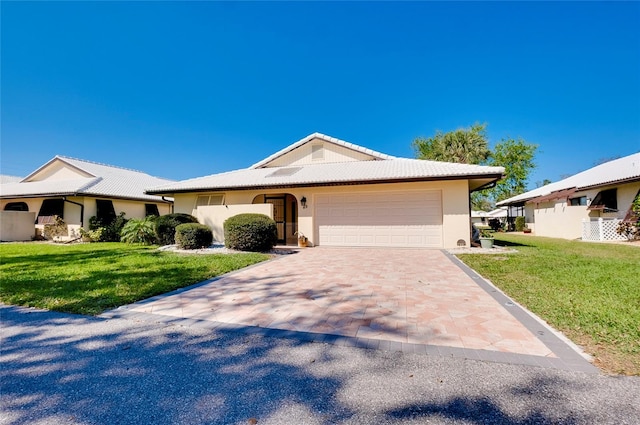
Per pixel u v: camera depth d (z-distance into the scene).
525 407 2.14
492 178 11.37
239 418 2.07
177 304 4.76
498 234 23.80
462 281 6.20
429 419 2.03
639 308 4.16
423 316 4.09
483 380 2.50
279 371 2.70
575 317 3.88
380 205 12.85
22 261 9.32
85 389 2.47
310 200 13.50
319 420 2.04
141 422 2.05
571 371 2.61
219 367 2.79
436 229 12.17
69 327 3.85
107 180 20.17
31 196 17.73
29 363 2.92
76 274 7.01
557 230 19.48
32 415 2.14
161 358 2.99
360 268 7.83
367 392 2.36
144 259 9.35
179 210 15.29
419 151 34.50
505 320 3.88
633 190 14.50
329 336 3.45
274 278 6.65
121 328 3.80
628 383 2.41
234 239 11.20
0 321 4.07
